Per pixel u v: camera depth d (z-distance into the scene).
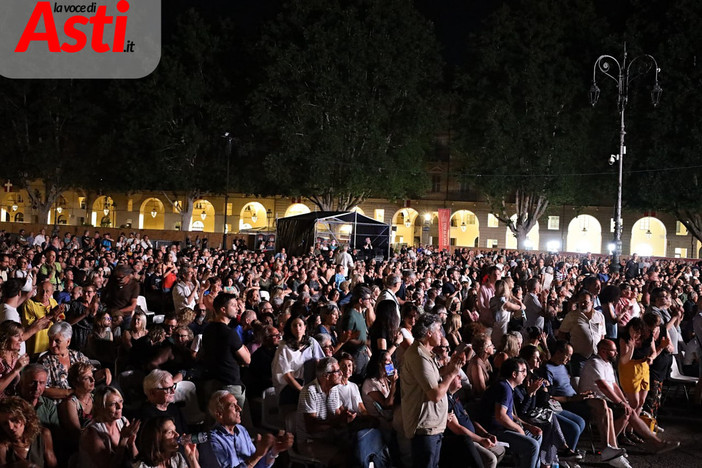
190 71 52.88
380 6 47.97
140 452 5.18
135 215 63.56
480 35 49.84
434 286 16.14
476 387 8.20
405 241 65.62
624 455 7.98
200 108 52.19
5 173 52.28
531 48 47.94
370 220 34.72
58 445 6.04
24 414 4.95
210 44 52.72
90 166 53.44
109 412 5.67
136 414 6.66
